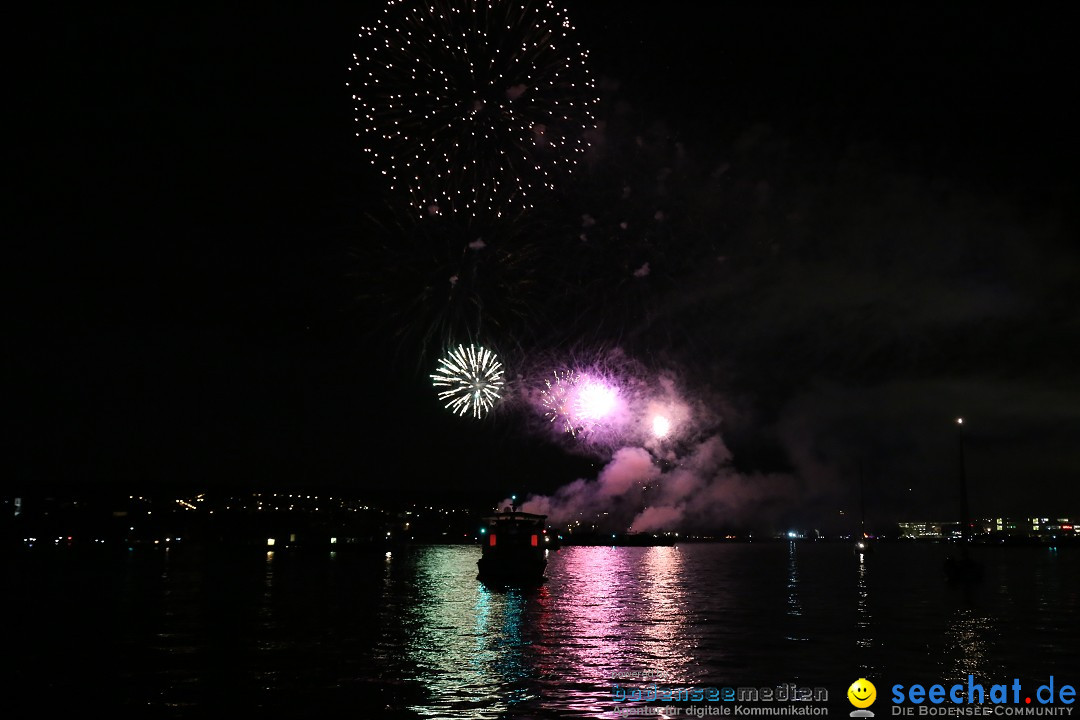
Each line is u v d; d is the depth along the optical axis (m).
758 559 157.50
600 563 130.88
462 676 26.52
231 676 26.45
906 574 92.62
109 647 32.47
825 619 42.69
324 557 140.88
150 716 21.47
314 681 25.67
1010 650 31.70
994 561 144.88
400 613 45.56
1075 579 79.88
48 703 22.84
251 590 63.09
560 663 28.91
